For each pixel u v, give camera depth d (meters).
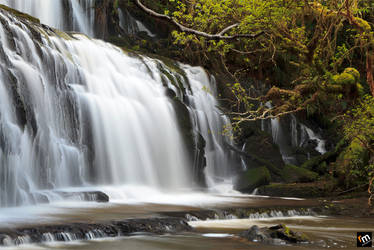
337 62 21.53
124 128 20.78
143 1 33.28
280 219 15.21
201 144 23.44
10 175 14.96
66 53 20.62
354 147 22.59
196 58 30.73
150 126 21.98
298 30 20.55
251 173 23.50
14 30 17.80
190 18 18.33
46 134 17.11
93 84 20.95
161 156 21.84
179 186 22.16
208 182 24.45
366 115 19.81
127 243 10.17
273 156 26.42
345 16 19.23
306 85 23.11
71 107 18.92
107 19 31.20
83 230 10.55
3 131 14.98
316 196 21.53
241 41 25.62
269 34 20.69
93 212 13.19
